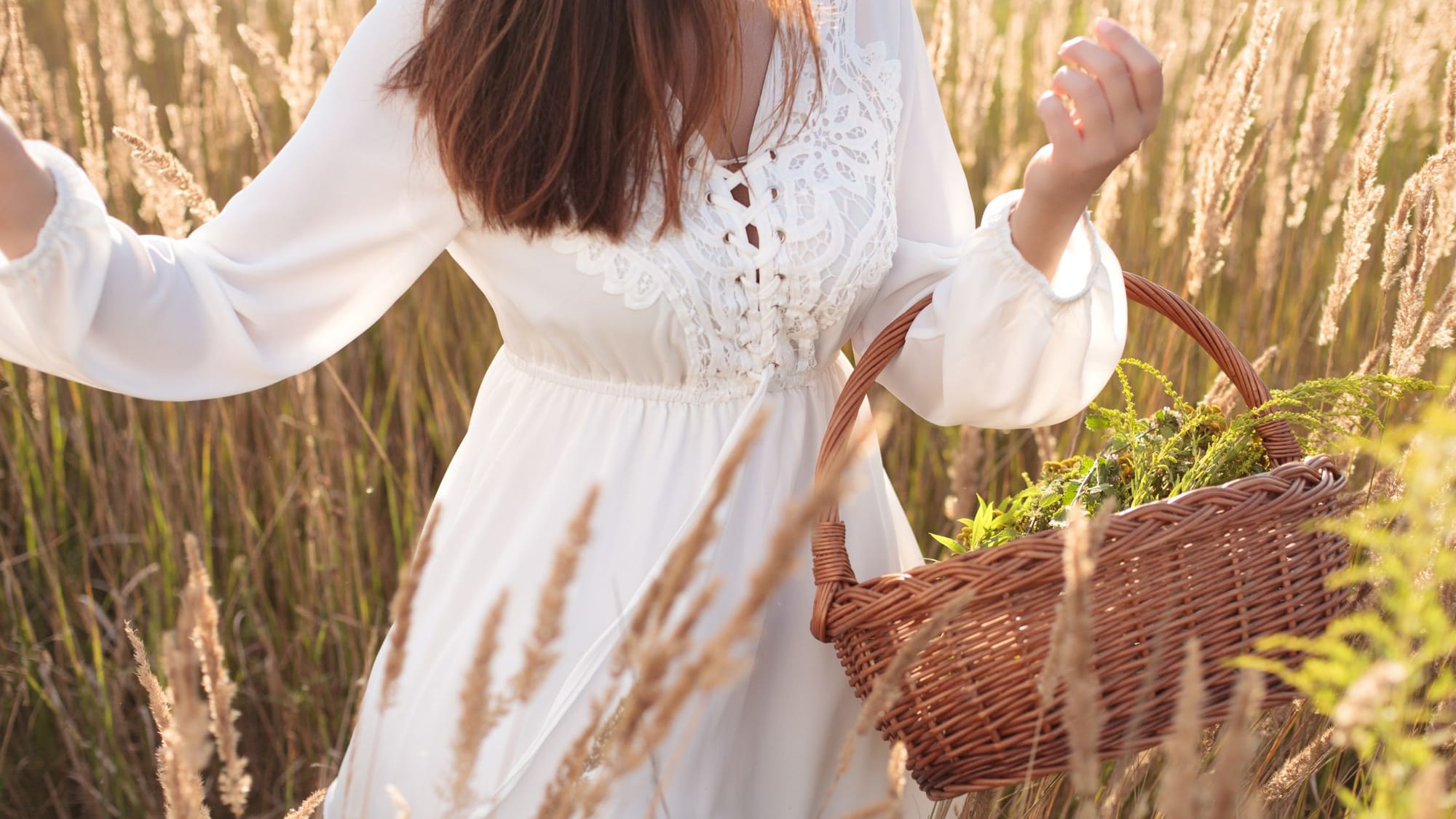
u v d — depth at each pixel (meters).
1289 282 2.43
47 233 0.93
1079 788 0.65
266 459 2.33
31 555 2.03
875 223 1.17
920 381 1.21
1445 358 1.93
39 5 3.72
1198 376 2.18
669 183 1.04
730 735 1.14
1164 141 2.94
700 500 1.07
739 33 1.08
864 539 1.24
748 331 1.13
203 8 2.27
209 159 2.57
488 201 1.04
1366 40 2.81
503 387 1.24
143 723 1.99
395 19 1.07
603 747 0.73
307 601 2.13
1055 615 0.91
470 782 1.08
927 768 0.98
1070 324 1.12
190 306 1.05
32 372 1.99
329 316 1.14
